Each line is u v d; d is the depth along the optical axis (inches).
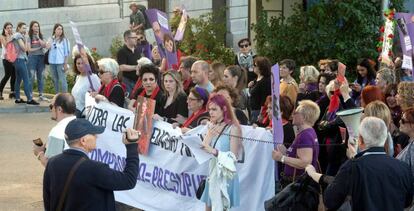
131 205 363.6
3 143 560.7
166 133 349.4
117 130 373.1
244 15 1198.3
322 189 279.6
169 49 448.5
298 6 755.4
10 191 439.8
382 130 257.8
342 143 322.0
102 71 416.8
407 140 316.2
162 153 351.6
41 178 467.5
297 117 313.3
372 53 717.3
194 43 877.2
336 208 261.1
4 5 885.8
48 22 933.2
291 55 746.2
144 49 605.9
